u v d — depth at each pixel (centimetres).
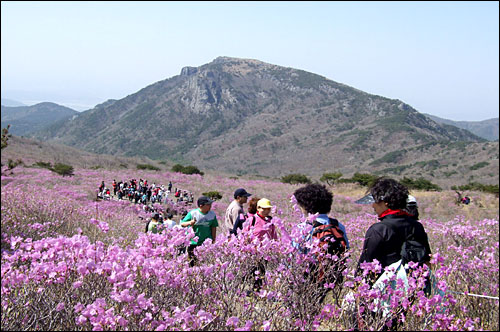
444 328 282
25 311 278
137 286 298
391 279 293
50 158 7794
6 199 1026
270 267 327
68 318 274
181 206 2534
